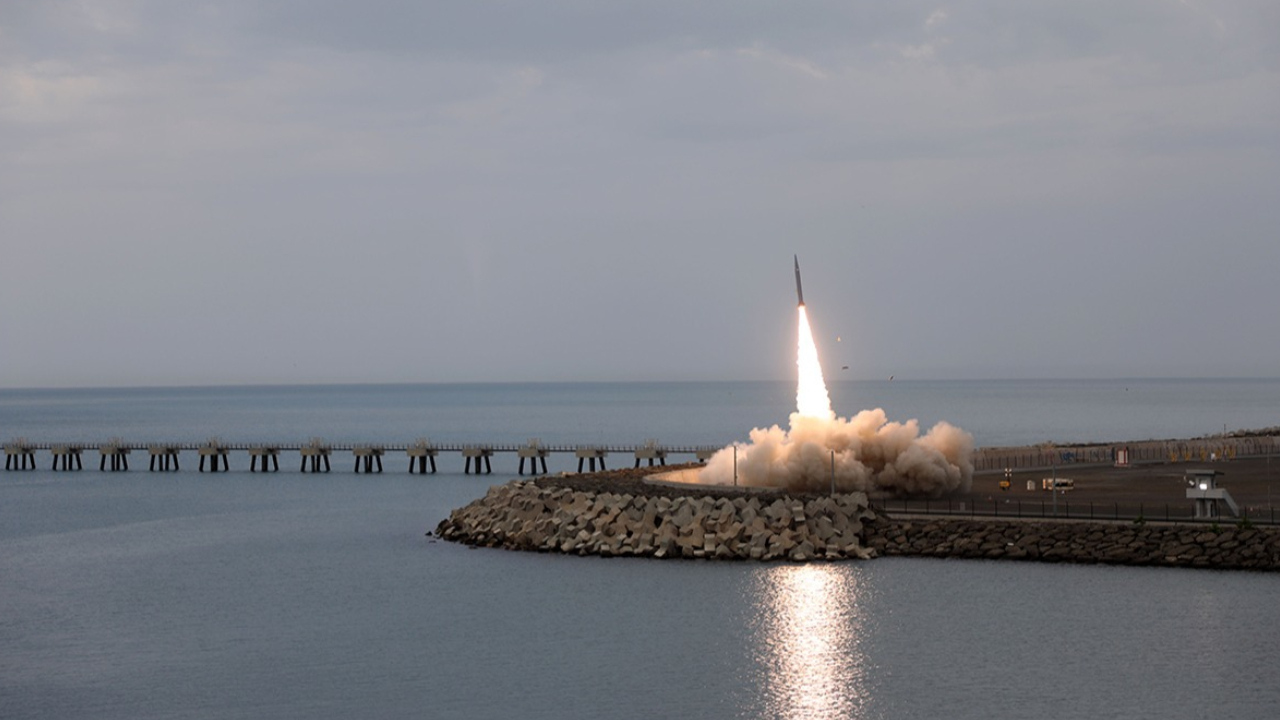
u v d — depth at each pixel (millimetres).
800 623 81250
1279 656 71438
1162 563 91188
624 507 107438
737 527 102188
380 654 78438
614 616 84562
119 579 104000
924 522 101375
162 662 78125
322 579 101062
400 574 101000
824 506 102500
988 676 70250
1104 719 63656
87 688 73062
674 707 67562
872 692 68625
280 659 78062
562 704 68438
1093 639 75312
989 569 92625
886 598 85750
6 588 100625
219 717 67688
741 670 72938
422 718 66812
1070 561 93688
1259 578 86938
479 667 75125
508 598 90625
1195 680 68375
